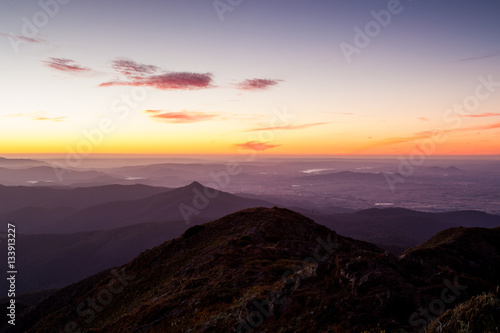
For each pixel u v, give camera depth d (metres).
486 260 39.69
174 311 19.17
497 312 6.48
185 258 42.69
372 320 11.07
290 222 49.78
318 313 12.27
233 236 44.22
